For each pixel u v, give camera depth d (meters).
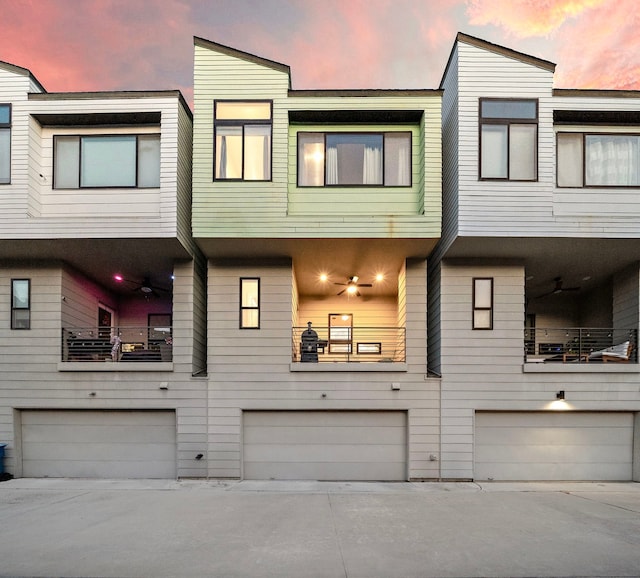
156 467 11.47
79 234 10.38
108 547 6.38
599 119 10.81
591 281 13.59
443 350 11.37
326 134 11.16
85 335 12.85
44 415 11.62
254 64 10.91
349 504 8.84
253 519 7.76
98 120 10.98
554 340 15.34
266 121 10.79
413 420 11.26
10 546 6.43
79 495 9.62
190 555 6.07
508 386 11.27
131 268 12.54
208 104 10.80
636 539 6.77
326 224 10.52
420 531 7.11
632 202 10.63
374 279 13.59
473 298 11.46
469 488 10.44
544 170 10.34
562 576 5.48
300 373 11.41
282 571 5.57
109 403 11.42
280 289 11.70
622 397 11.21
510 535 6.92
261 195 10.59
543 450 11.37
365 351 14.63
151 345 13.43
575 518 7.89
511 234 10.19
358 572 5.55
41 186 10.98
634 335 11.64
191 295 11.66
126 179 10.99
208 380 11.41
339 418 11.48
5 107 10.73
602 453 11.38
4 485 10.63
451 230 10.68
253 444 11.45
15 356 11.55
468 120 10.43
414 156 11.05
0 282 11.71
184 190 11.07
